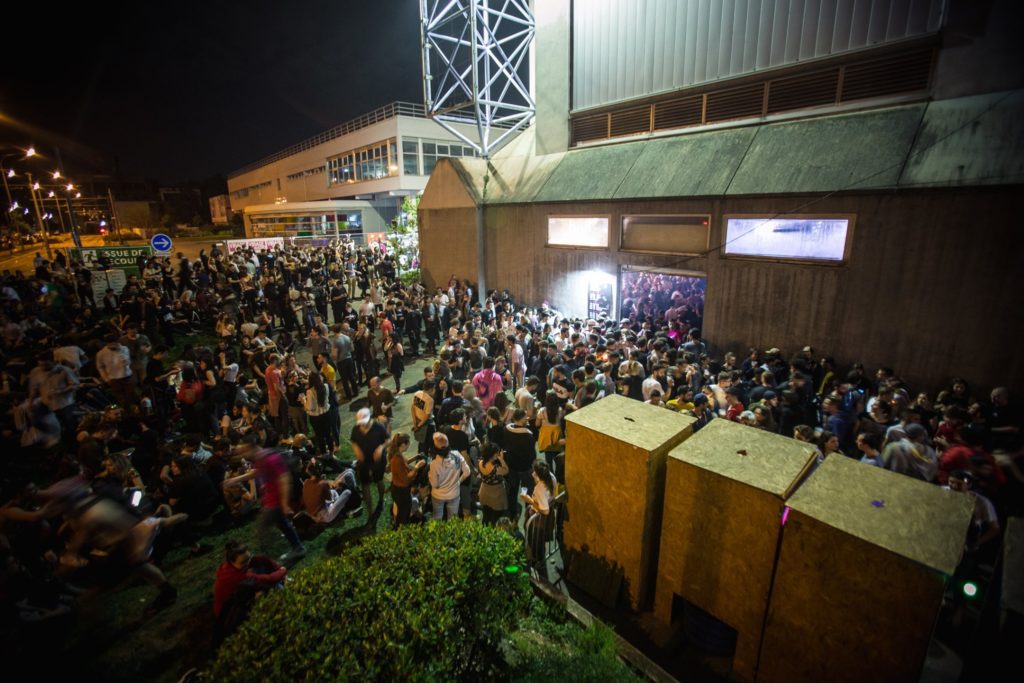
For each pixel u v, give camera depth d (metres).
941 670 4.34
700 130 12.82
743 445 4.63
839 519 3.58
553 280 15.39
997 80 8.30
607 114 15.08
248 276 17.84
